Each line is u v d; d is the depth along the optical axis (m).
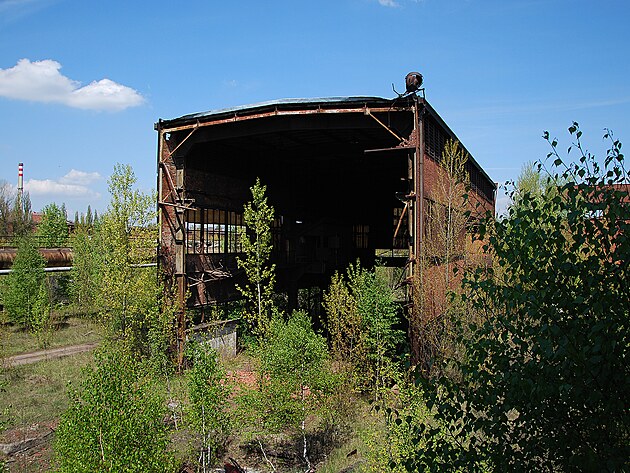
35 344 32.03
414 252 23.38
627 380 4.24
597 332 4.33
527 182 27.55
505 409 4.92
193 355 16.23
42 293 34.84
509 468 4.94
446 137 30.64
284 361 16.73
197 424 15.57
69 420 11.19
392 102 23.88
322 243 41.72
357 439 17.56
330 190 47.56
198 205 29.64
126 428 11.36
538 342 4.66
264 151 35.25
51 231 59.75
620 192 4.52
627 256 4.40
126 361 13.31
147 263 26.59
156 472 11.81
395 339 20.97
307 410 16.89
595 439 4.53
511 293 4.86
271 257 36.91
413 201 23.67
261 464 17.02
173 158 28.52
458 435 5.52
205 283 30.39
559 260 4.66
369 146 33.66
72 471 10.74
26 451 17.08
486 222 5.28
